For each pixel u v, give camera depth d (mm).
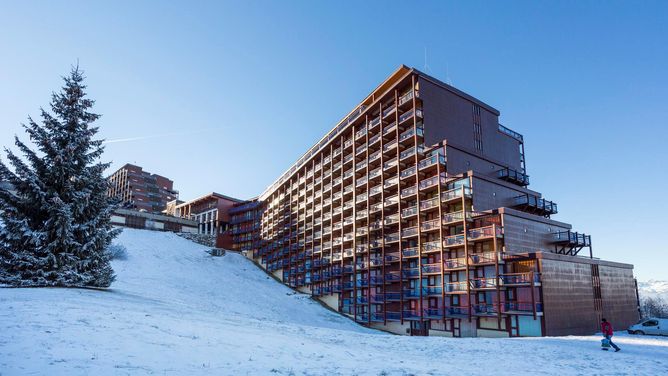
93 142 32156
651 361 18625
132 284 48844
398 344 24344
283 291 71688
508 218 41312
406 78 54438
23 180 28453
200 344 15141
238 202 109750
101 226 31812
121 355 11977
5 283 26922
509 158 61406
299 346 18000
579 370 16219
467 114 56938
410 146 54906
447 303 44406
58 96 31797
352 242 62812
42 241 28453
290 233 80750
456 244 43406
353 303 59906
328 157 71562
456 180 46625
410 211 50219
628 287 48906
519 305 37781
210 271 70125
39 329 13664
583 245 46938
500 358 19500
